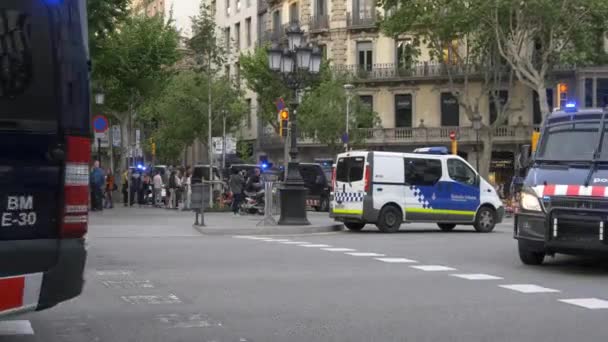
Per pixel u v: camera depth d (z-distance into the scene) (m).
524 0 36.97
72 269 5.19
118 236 18.19
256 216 26.20
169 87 54.69
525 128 50.25
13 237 4.98
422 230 21.86
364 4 54.25
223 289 9.70
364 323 7.61
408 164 20.41
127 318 7.84
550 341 6.86
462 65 46.25
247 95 64.50
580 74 46.44
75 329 7.32
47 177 5.11
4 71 4.97
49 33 5.13
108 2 23.45
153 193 36.72
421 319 7.82
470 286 10.07
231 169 35.66
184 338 6.94
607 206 10.96
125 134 45.59
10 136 4.98
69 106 5.20
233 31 68.38
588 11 37.38
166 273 11.20
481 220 21.11
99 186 29.03
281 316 7.94
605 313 8.21
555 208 11.31
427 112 52.53
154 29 38.09
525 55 40.09
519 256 12.98
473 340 6.89
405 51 43.69
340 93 50.06
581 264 12.67
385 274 11.20
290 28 22.09
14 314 4.95
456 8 39.12
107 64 35.09
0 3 4.98
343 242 16.80
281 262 12.62
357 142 50.88
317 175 34.28
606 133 12.00
